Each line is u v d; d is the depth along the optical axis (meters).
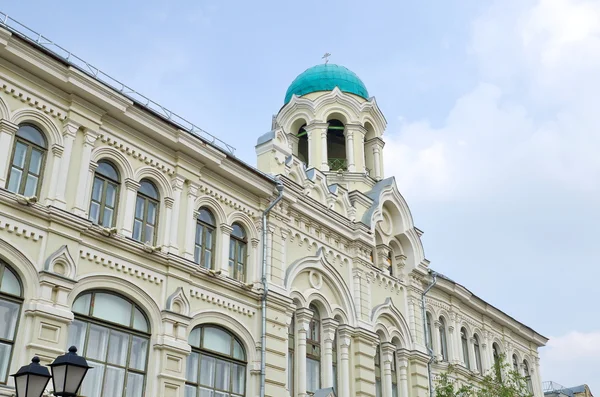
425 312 33.41
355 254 29.25
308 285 26.67
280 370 23.55
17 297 17.14
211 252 23.38
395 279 31.77
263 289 24.05
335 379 26.69
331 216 28.41
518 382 34.09
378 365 29.44
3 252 17.09
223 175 24.09
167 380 19.89
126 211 20.59
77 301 18.58
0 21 18.28
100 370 18.59
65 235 18.48
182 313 20.98
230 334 22.81
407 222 33.28
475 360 37.34
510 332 42.50
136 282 20.12
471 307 38.25
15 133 18.34
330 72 36.81
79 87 19.69
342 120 34.81
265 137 27.67
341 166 34.47
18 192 18.08
